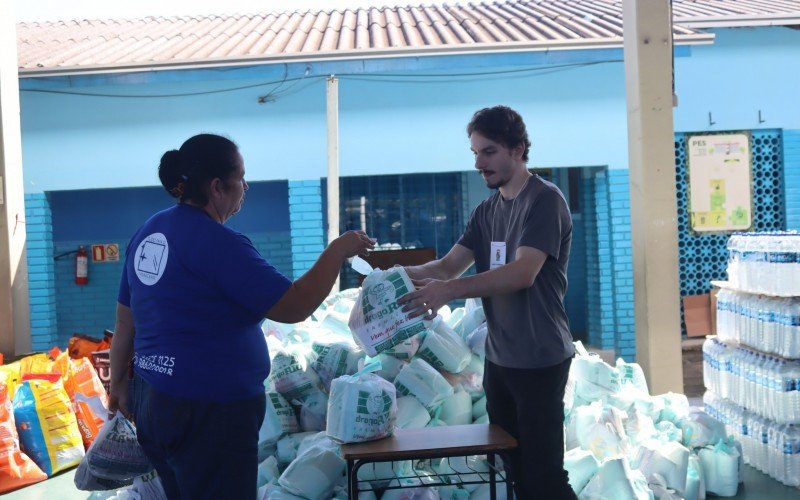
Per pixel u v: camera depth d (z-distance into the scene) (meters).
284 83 9.95
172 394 2.55
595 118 9.97
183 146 2.71
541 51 9.62
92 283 11.10
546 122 9.98
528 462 3.15
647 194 5.32
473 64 9.70
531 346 3.13
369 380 3.26
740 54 10.39
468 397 4.43
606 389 4.73
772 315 4.81
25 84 9.84
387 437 3.23
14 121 7.27
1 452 5.25
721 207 10.57
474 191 11.19
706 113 10.41
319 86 9.96
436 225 11.20
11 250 7.12
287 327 5.71
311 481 3.78
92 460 3.17
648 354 5.33
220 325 2.59
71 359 6.89
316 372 4.62
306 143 10.03
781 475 4.70
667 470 4.27
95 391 6.04
